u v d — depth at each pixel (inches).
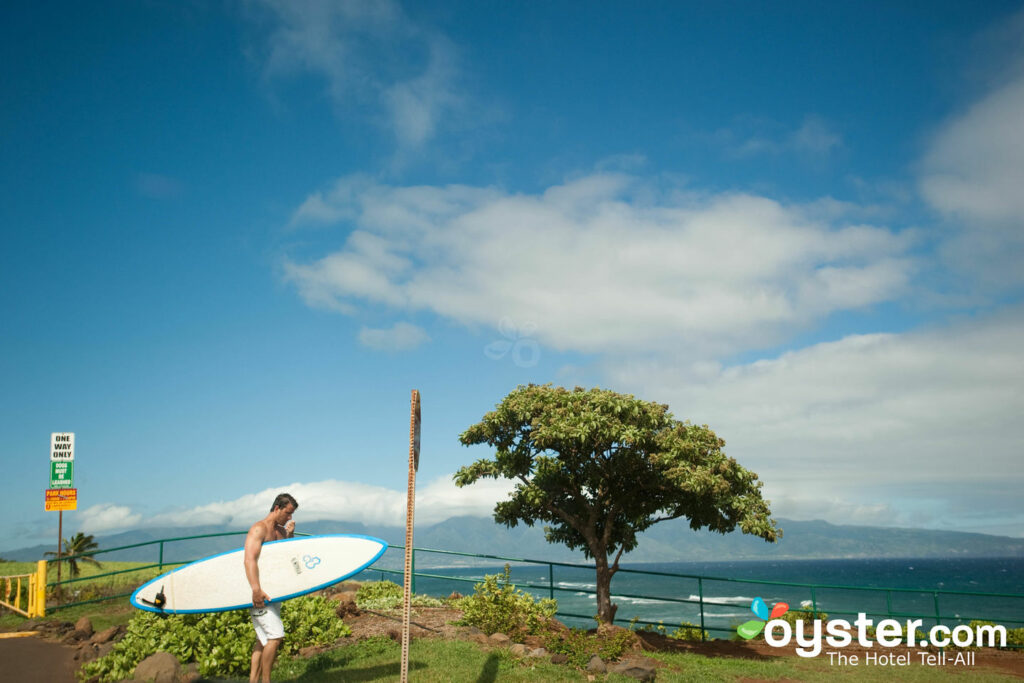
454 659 379.2
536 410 517.0
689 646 513.7
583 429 471.8
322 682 326.3
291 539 362.6
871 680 414.3
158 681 312.3
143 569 605.9
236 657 337.4
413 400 262.5
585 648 404.2
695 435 500.7
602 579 517.7
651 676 376.5
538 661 390.3
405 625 252.8
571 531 561.3
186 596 348.8
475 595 499.2
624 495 521.3
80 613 515.5
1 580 544.7
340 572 351.9
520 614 471.8
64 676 339.6
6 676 339.3
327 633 414.9
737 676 408.8
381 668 355.3
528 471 523.2
